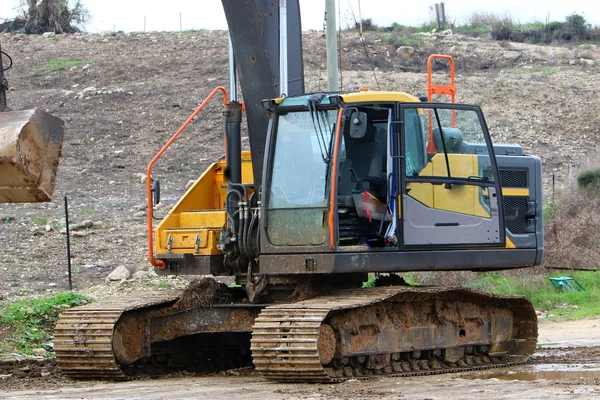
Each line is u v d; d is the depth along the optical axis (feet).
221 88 61.21
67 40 213.05
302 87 59.47
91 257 104.01
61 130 40.42
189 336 62.44
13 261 100.73
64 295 81.30
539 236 63.36
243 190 58.90
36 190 39.04
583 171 137.80
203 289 58.65
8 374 58.44
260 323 51.96
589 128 168.96
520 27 230.27
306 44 195.62
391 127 55.98
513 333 67.05
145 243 110.11
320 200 54.13
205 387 51.31
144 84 183.73
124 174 143.74
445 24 234.58
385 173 56.80
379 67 191.01
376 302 53.98
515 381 52.26
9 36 215.10
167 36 215.51
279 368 51.19
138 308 57.21
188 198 62.54
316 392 47.42
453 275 101.81
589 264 114.11
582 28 228.43
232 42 58.29
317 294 56.24
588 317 95.25
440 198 57.26
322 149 54.29
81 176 141.49
